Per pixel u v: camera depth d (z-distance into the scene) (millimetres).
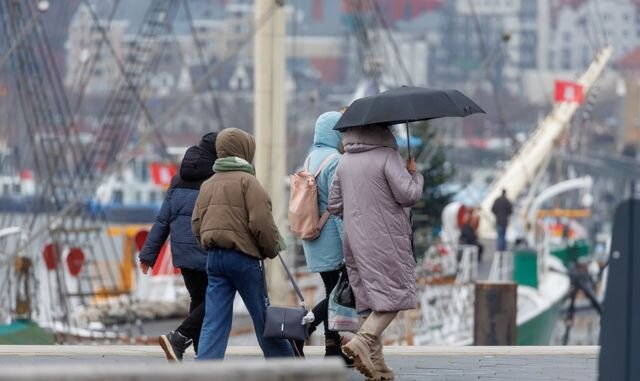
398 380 28578
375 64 95625
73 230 71000
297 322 26578
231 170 26406
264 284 26719
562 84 134750
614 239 20625
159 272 69688
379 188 26641
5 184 94812
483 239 112500
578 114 156500
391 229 26641
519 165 133875
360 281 27062
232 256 26219
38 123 74312
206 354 26484
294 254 72250
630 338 20516
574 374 29766
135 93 94438
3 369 13953
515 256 88688
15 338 53906
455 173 110000
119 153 100812
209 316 26578
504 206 98750
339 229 28359
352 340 26734
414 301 26875
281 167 71625
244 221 26203
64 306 62906
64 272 68062
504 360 31922
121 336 60219
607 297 20656
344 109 29312
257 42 71812
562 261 119938
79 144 82875
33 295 62719
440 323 64938
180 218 28203
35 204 75625
